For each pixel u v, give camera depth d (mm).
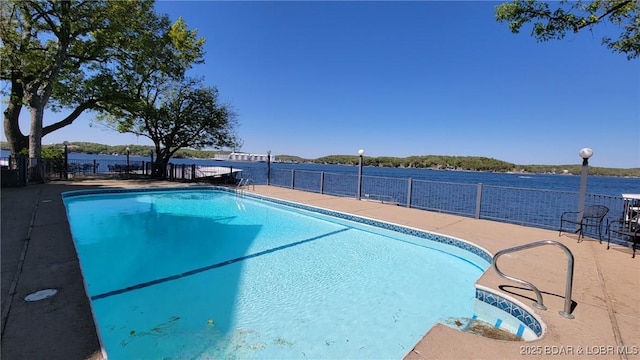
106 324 3410
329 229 8047
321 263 5539
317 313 3785
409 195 9609
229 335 3252
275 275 4949
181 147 17938
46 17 11898
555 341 2467
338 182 13102
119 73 15375
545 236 6270
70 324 2336
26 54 11898
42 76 12453
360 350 3057
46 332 2217
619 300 3268
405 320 3654
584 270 4191
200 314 3688
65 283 3082
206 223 8398
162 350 2963
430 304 4066
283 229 7941
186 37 17156
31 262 3676
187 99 17125
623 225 5594
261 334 3297
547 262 4547
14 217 6137
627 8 4582
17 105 13633
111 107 15672
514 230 6793
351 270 5246
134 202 11062
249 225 8312
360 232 7781
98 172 18328
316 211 9461
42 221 5828
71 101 14602
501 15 5316
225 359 2848
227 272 5016
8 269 3443
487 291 3590
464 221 7719
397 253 6176
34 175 12227
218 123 17672
